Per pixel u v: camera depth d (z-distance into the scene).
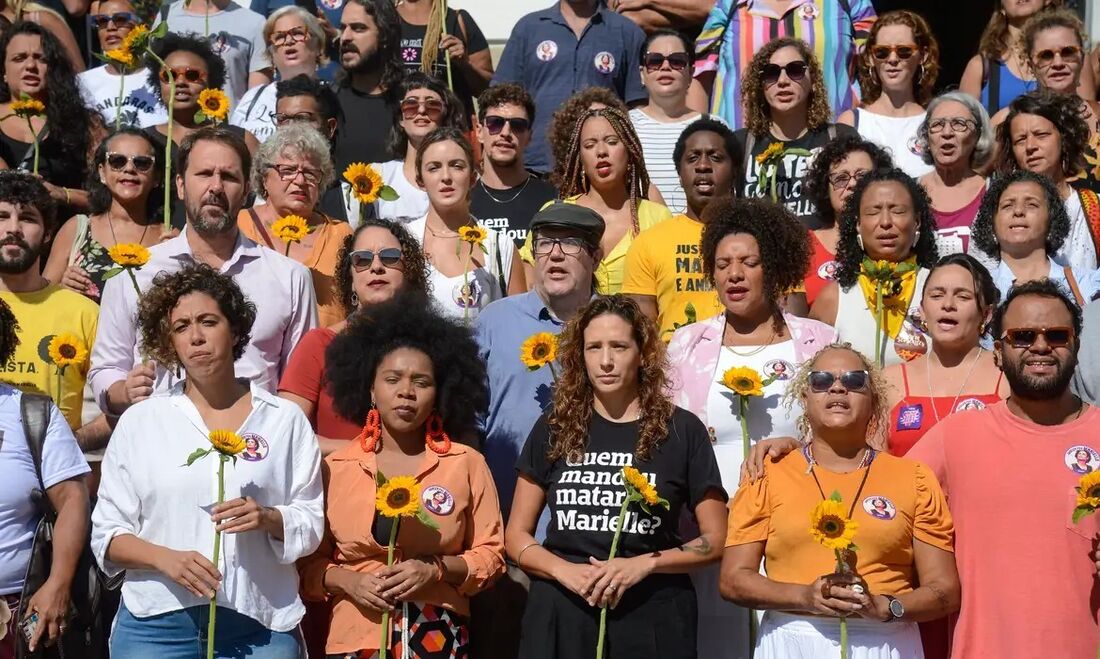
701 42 15.56
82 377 11.17
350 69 14.47
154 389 10.27
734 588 9.06
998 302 10.13
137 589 9.06
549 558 9.23
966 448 9.34
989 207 11.98
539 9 17.58
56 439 9.76
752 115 13.62
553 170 13.27
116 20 15.04
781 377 10.08
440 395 9.67
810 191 12.41
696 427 9.50
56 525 9.63
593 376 9.47
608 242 12.51
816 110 13.52
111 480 9.16
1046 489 9.05
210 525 9.03
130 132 12.62
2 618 9.30
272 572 9.16
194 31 16.06
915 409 10.03
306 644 9.59
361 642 9.21
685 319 11.51
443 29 15.27
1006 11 15.12
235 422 9.30
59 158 14.12
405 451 9.65
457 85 15.70
